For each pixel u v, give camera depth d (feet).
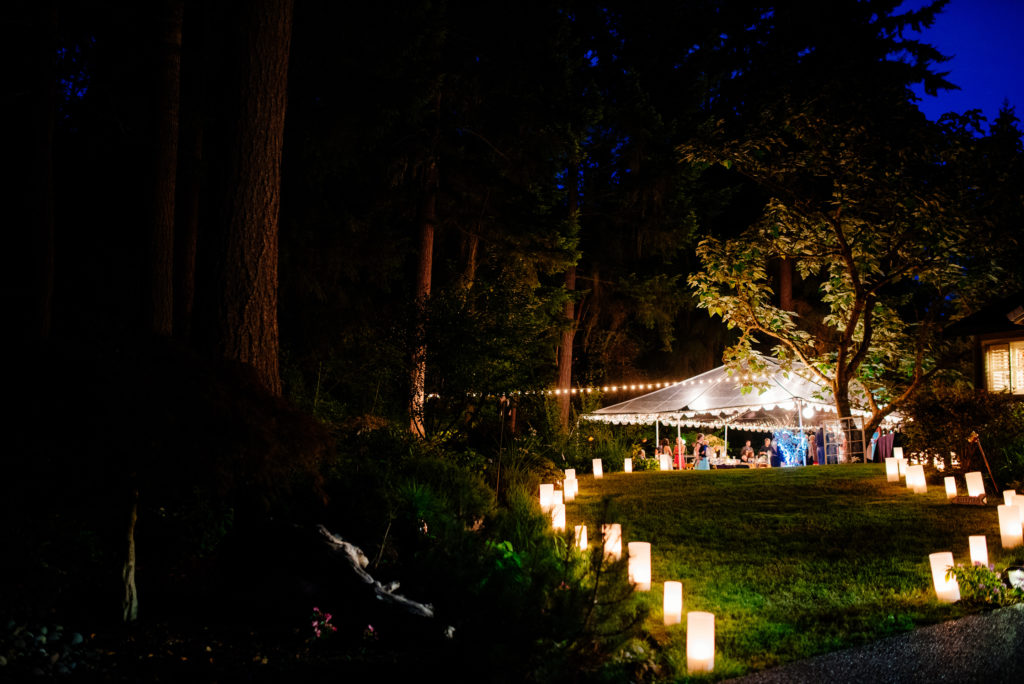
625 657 19.08
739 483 48.60
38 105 35.50
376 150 64.90
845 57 74.13
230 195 30.37
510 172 71.72
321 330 65.31
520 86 69.82
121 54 49.24
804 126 60.80
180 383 18.67
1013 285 64.13
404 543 26.23
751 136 62.75
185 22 48.55
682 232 92.99
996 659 18.45
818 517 36.40
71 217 52.60
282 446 18.94
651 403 84.84
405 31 56.65
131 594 20.79
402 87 57.93
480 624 16.76
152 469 17.89
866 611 23.09
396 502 27.35
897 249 63.05
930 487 41.96
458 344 44.11
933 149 57.47
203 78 47.96
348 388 58.08
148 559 25.35
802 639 20.86
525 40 70.69
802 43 99.04
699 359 117.60
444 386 46.60
